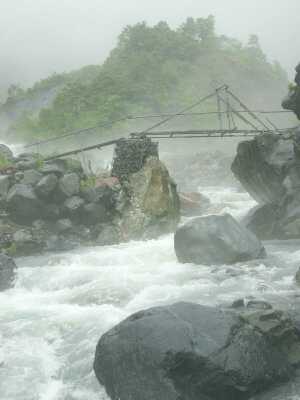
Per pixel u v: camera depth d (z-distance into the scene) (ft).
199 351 26.22
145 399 25.62
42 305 41.73
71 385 29.19
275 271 47.50
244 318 29.30
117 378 27.35
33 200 67.05
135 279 46.60
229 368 25.91
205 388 25.68
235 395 25.98
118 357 27.76
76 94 440.04
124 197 73.82
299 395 26.07
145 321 28.40
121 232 70.13
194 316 28.63
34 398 28.07
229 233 52.26
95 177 76.43
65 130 402.52
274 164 76.07
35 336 35.35
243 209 100.12
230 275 46.55
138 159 76.54
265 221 71.46
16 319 38.40
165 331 27.37
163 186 76.18
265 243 65.72
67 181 69.92
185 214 96.58
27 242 63.41
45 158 82.12
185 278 46.39
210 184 193.88
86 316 38.04
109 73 464.24
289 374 27.71
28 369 30.94
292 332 29.50
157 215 73.77
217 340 26.96
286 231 67.00
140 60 491.31
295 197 69.51
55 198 69.41
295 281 43.45
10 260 50.31
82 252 62.90
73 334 35.14
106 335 29.35
